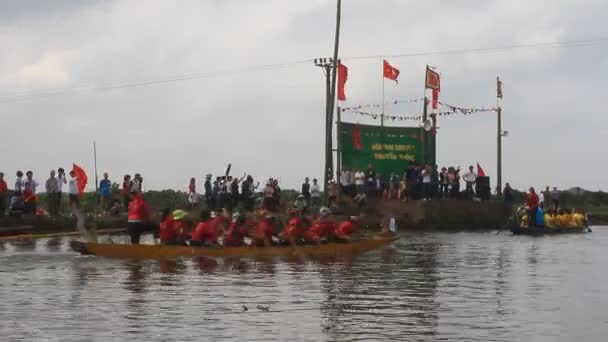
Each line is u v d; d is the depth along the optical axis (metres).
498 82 57.28
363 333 15.37
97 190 45.69
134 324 16.02
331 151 47.50
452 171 51.47
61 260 27.41
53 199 40.84
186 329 15.59
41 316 16.80
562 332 15.67
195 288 20.97
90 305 18.14
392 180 49.41
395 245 37.25
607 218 67.75
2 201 38.28
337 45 47.06
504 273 25.48
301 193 46.62
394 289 21.30
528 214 48.53
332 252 32.03
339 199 46.72
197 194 45.06
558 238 44.78
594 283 23.00
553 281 23.42
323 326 15.99
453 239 42.53
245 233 30.66
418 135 52.59
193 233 29.70
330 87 47.25
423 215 49.06
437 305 18.66
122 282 22.00
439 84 53.34
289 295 19.95
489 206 52.47
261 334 15.20
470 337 15.12
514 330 15.80
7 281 22.06
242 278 23.20
